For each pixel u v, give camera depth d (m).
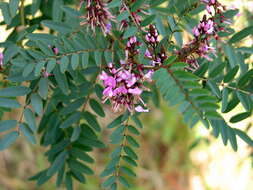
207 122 0.40
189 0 0.49
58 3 0.52
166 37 0.48
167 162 1.17
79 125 0.53
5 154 1.07
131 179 1.12
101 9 0.47
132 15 0.47
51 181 1.06
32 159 1.08
